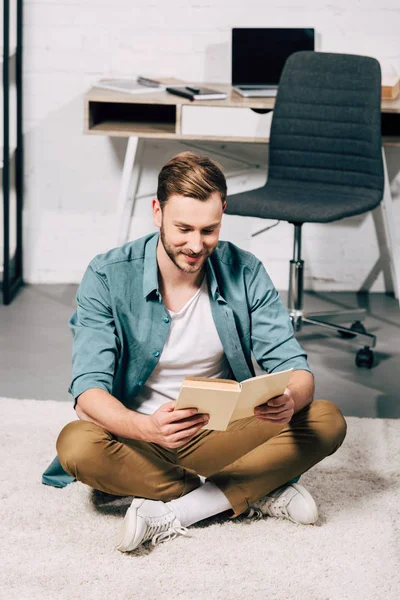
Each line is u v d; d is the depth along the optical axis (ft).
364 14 13.10
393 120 13.12
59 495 7.95
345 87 11.78
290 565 6.98
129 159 12.62
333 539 7.34
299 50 12.84
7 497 7.89
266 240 13.94
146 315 7.34
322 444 7.38
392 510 7.82
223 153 13.66
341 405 10.19
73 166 13.70
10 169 13.80
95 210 13.88
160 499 7.35
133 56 13.29
